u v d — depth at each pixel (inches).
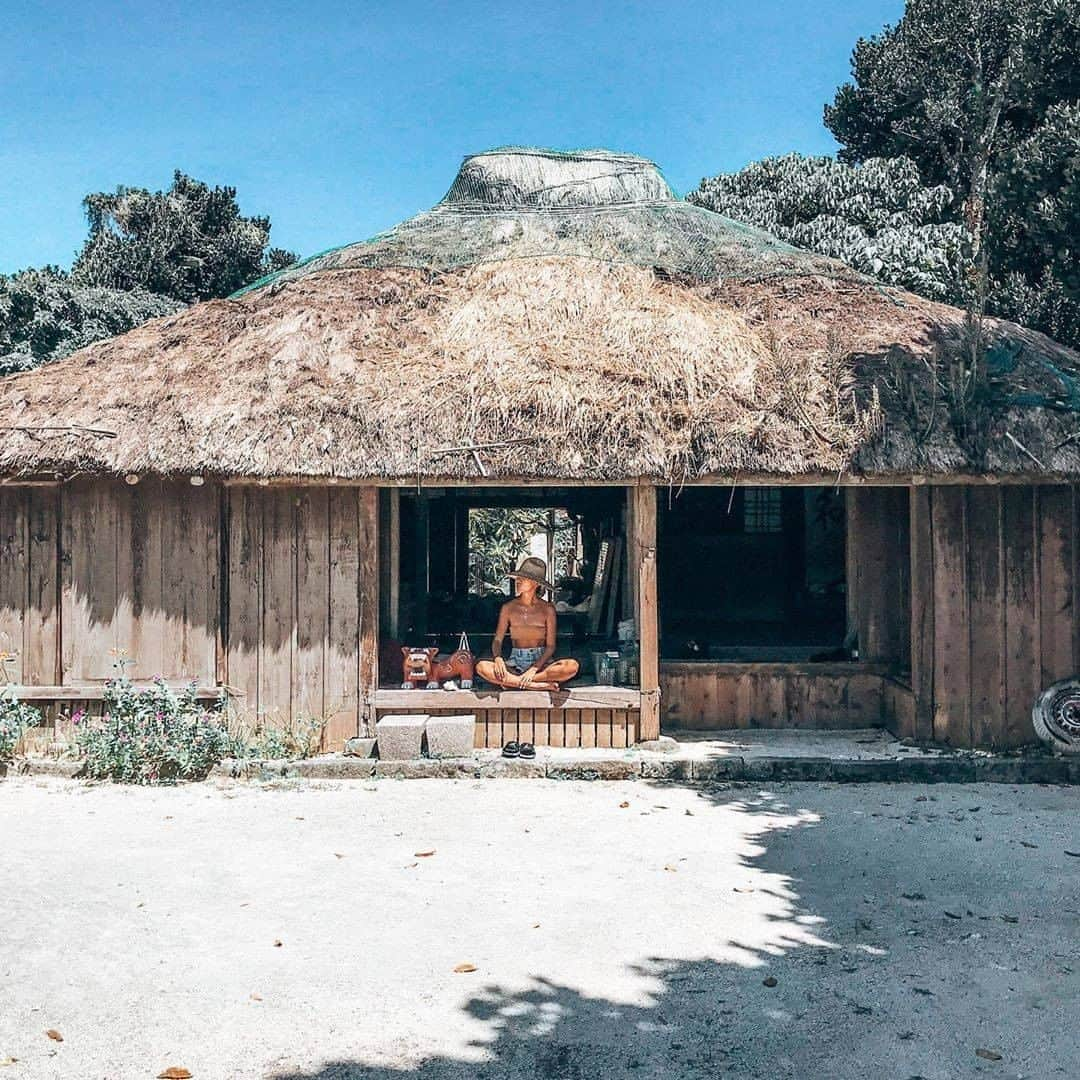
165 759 326.6
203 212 1164.5
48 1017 170.1
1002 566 347.9
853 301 424.5
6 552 357.4
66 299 916.0
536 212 498.6
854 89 1026.7
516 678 353.4
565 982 183.3
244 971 187.6
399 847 260.5
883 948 198.2
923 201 826.8
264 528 353.4
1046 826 277.1
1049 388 367.2
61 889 229.1
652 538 352.5
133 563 355.3
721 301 430.9
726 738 370.3
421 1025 167.8
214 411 350.0
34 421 354.0
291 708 351.9
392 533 413.1
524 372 358.9
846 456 331.9
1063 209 378.9
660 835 270.4
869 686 385.7
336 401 351.6
